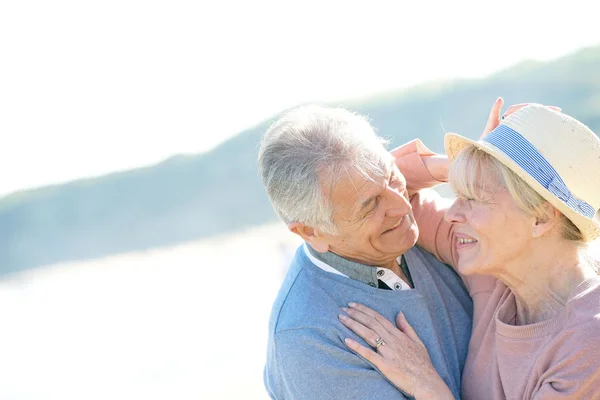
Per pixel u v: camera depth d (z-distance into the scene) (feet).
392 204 8.79
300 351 8.84
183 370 46.26
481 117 143.02
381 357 8.70
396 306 9.18
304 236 9.14
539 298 8.39
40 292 99.66
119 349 56.39
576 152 8.02
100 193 163.73
